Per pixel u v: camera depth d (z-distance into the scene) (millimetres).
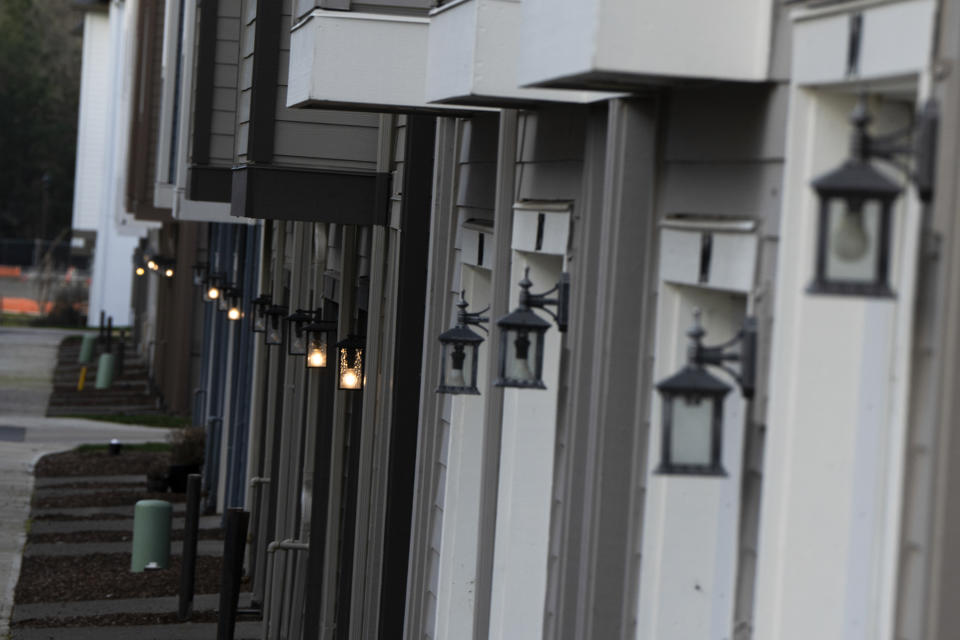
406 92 17234
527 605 15328
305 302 28609
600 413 11906
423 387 19078
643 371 11633
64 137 177750
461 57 13922
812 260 9133
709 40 9797
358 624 21375
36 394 75375
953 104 7430
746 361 9477
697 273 10609
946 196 7434
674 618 11250
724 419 10703
